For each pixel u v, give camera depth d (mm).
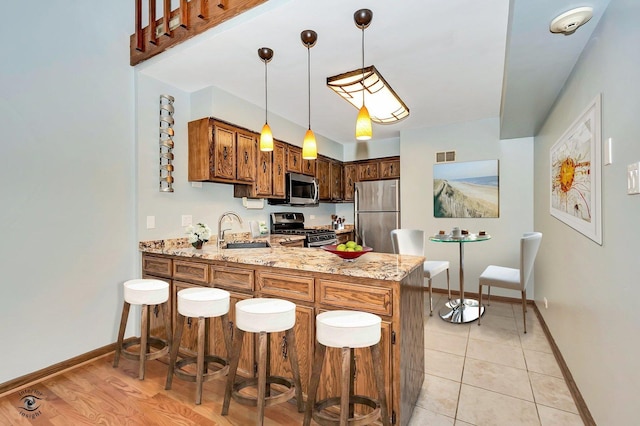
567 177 2201
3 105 2031
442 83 2951
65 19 2326
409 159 4598
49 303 2244
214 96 3039
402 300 1620
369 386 1655
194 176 3059
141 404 1887
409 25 2016
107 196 2570
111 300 2600
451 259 4312
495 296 4027
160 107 2885
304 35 2105
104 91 2549
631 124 1236
